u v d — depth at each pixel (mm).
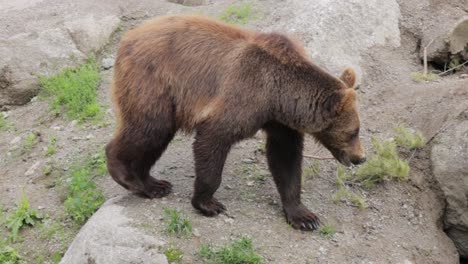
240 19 14930
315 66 9328
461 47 13781
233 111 8914
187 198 9922
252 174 10906
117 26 16062
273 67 9078
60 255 9820
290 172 9672
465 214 10805
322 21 13680
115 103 9555
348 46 13555
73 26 15258
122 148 9445
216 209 9445
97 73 14250
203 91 9156
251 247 8867
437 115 11680
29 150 12398
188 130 9469
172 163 11250
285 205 9703
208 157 9008
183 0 18094
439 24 14328
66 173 11562
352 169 11156
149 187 9930
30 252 10000
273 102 9086
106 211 9359
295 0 14703
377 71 13320
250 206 9922
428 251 9961
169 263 8438
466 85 11969
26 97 14141
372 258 9352
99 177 11227
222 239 8992
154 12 16594
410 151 11445
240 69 9016
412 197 10750
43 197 11070
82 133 12594
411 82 12914
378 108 12453
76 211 10398
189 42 9328
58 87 13906
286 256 8953
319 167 11250
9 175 11836
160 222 9086
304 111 9180
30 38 14820
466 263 11352
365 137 11758
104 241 8680
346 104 9062
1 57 14180
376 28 14047
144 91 9188
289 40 9391
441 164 10969
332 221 9945
